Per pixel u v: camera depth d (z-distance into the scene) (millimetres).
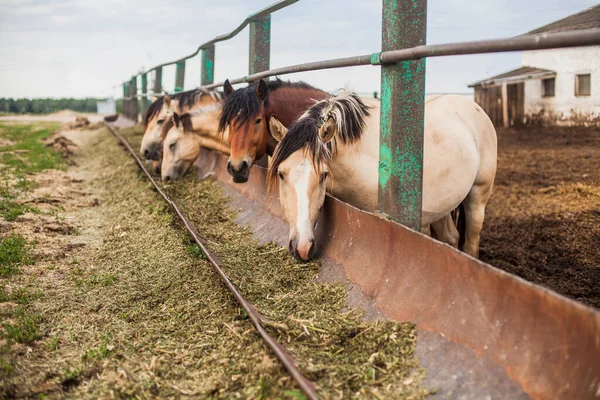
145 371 2721
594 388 1818
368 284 3211
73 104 49875
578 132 14984
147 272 4219
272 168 3615
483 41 2537
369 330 2803
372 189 3980
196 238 4484
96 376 2705
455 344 2420
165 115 8094
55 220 5863
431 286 2740
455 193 4312
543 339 2061
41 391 2557
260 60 6016
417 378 2363
